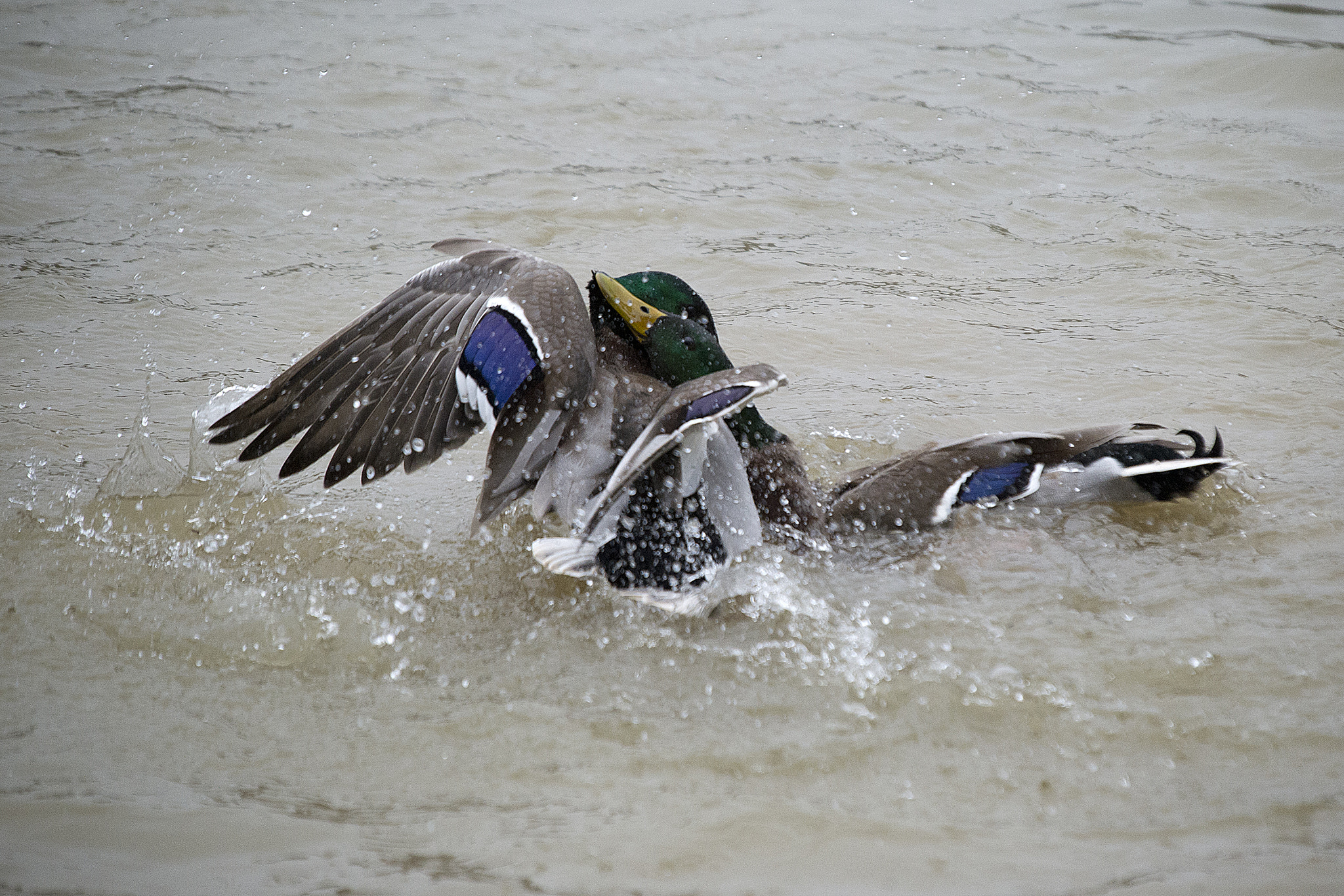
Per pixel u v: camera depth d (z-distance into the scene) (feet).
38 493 24.90
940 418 29.63
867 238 39.52
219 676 19.39
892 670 19.58
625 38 56.18
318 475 26.73
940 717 18.38
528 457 21.76
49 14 56.59
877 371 31.99
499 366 20.70
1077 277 37.04
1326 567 22.88
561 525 24.98
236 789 16.40
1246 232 39.40
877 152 45.32
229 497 25.40
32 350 31.30
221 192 40.78
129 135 44.37
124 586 21.88
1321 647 20.08
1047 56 54.29
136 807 15.80
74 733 17.57
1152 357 32.45
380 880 14.52
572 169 43.24
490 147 44.75
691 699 18.93
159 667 19.54
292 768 16.98
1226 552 23.71
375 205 40.37
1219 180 42.86
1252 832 15.72
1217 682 19.16
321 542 23.99
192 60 51.96
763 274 36.88
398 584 22.74
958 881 14.70
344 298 34.60
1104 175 43.55
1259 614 21.26
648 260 37.24
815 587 22.45
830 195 42.22
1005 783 16.89
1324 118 47.67
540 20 58.23
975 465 24.57
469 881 14.53
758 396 16.67
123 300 34.22
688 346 23.76
